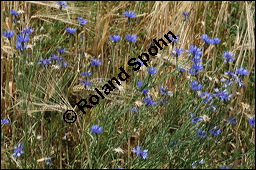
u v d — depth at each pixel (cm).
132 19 307
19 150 225
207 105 241
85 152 233
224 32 302
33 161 231
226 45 289
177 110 244
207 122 243
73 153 242
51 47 269
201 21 294
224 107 248
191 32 284
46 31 291
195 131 241
